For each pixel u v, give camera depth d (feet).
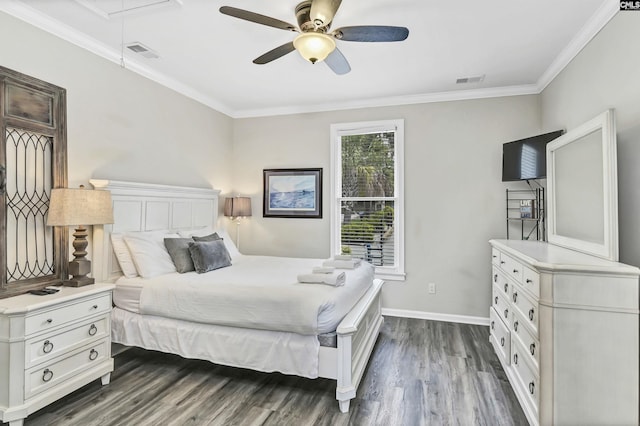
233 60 10.39
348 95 13.43
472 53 9.72
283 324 7.60
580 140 7.82
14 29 7.53
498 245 9.50
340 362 7.16
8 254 7.48
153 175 11.41
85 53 9.12
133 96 10.63
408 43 9.16
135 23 8.29
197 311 8.41
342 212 14.56
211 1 7.36
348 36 6.90
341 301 7.87
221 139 15.08
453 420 6.84
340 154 14.60
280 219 15.25
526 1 7.26
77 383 7.27
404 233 13.50
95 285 8.09
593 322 5.80
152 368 9.05
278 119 15.26
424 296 13.32
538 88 11.96
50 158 8.35
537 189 11.38
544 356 6.05
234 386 8.15
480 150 12.64
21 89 7.66
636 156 6.41
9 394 6.17
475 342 10.86
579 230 7.80
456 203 12.94
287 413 7.06
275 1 7.31
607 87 7.47
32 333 6.45
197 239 11.32
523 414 7.02
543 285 6.08
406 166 13.50
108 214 8.32
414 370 8.95
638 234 6.36
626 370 5.71
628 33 6.67
